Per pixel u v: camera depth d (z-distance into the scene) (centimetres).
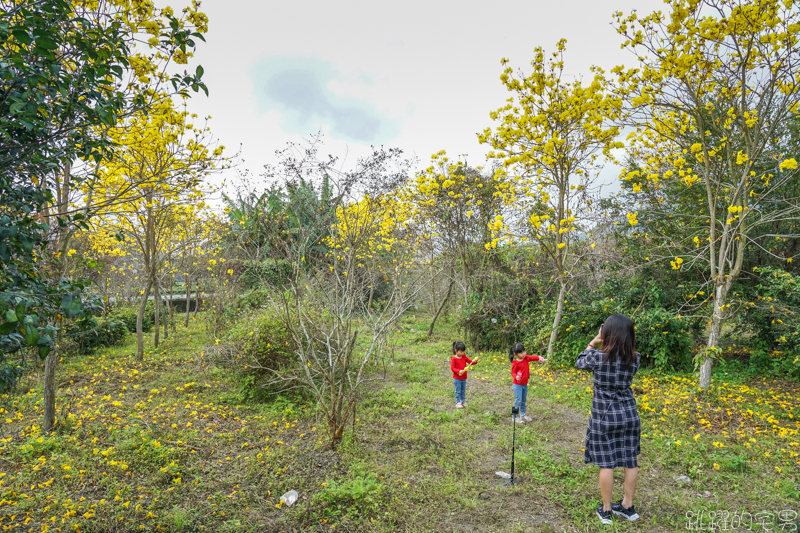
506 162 698
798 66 462
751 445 418
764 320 709
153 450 401
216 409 537
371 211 524
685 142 649
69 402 539
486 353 946
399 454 417
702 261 749
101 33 217
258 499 333
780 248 778
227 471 379
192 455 404
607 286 852
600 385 307
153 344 991
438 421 516
